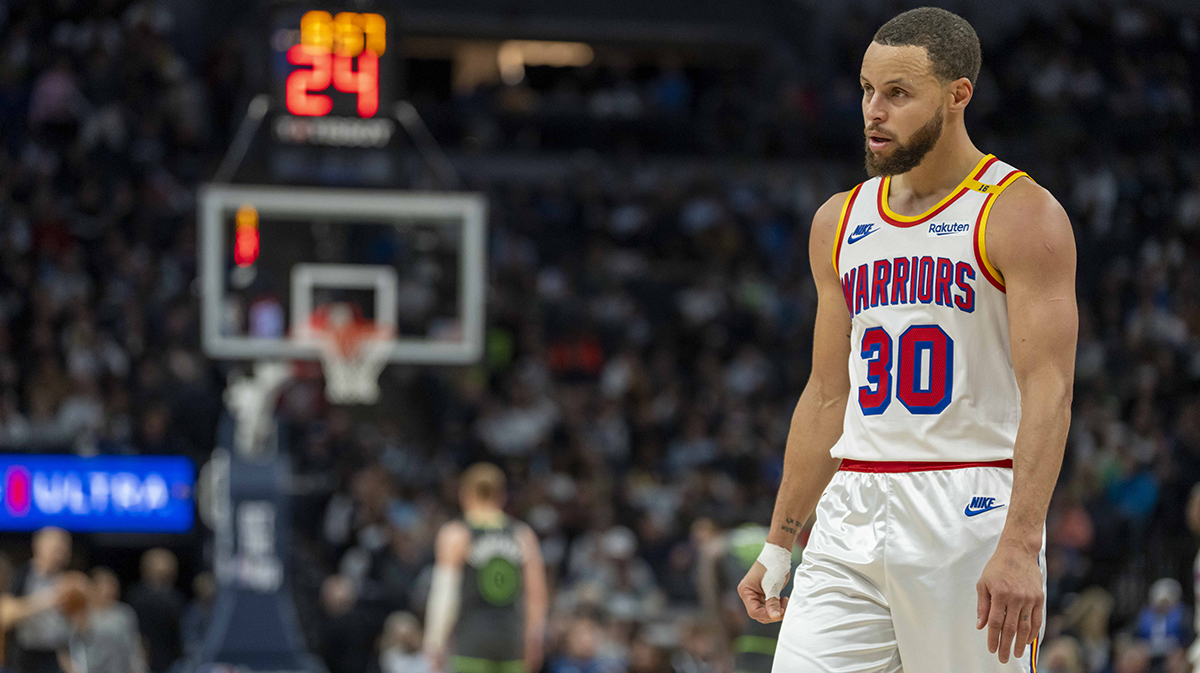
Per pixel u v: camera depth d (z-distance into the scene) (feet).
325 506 62.49
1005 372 14.11
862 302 14.71
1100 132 103.91
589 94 108.37
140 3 92.68
